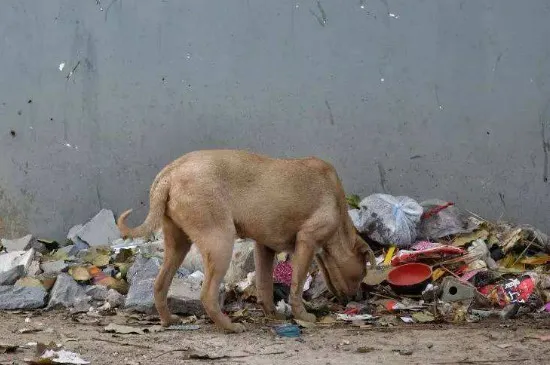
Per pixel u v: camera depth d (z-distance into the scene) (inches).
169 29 244.2
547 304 208.8
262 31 242.5
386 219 224.8
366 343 186.4
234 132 243.1
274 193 197.6
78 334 191.6
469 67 239.5
